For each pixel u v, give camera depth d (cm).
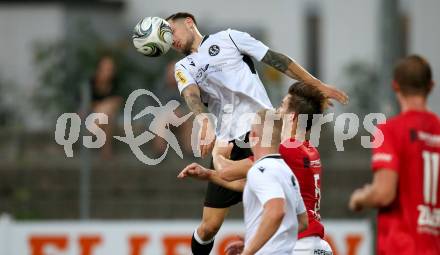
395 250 1750
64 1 4744
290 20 4912
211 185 2098
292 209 1725
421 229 1745
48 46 4009
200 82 2070
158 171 3562
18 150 3794
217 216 2102
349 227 2939
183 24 2078
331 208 3469
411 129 1762
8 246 2950
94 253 2956
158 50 2034
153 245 2955
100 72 3497
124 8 4866
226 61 2059
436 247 1755
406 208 1752
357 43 4938
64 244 2958
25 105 3944
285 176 1712
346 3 4934
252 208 1733
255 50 2055
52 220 3475
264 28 4909
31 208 3503
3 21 4700
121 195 3544
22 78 4597
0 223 2952
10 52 4669
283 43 4922
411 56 1814
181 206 3459
